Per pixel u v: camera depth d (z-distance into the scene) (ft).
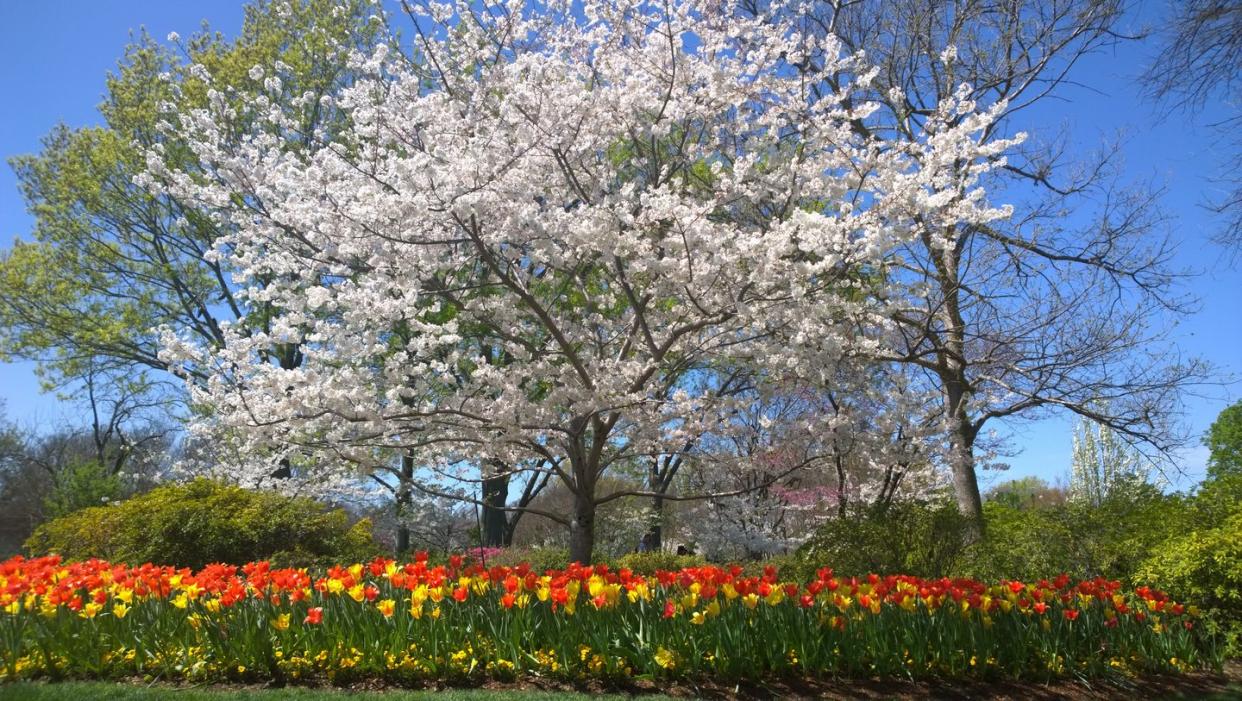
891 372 33.37
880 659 18.58
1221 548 22.90
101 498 57.00
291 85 50.29
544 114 23.44
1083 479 70.23
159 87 55.57
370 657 17.11
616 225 22.48
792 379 26.96
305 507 34.32
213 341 57.93
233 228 30.53
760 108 28.99
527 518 79.10
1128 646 20.68
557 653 17.65
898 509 29.22
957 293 35.83
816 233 21.97
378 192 22.63
